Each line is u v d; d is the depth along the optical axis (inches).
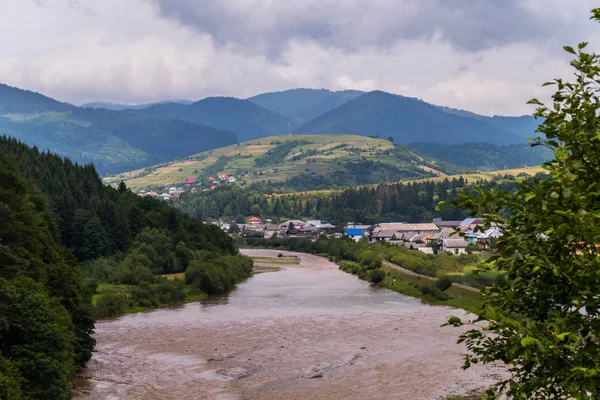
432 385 1924.2
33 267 2367.1
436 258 5452.8
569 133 473.7
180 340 2763.3
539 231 462.3
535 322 447.8
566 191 438.6
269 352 2495.1
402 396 1819.6
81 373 2207.2
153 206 6171.3
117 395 1921.8
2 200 2600.9
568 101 502.3
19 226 2427.4
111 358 2439.7
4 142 5585.6
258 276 5487.2
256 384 2036.2
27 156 5541.3
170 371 2228.1
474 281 4067.4
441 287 4010.8
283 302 3882.9
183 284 4360.2
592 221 425.7
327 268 6181.1
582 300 441.1
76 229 4788.4
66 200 4916.3
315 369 2204.7
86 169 6402.6
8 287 1769.2
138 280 4414.4
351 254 6594.5
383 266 5319.9
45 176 5221.5
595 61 497.4
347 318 3233.3
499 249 475.5
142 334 2918.3
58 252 2999.5
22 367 1641.2
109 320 3339.1
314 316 3316.9
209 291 4325.8
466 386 1894.7
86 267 4505.4
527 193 469.4
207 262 4736.7
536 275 474.3
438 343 2556.6
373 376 2071.9
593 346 412.5
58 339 1803.6
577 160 462.0
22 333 1723.7
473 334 498.9
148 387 2018.9
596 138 455.8
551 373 427.8
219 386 2023.9
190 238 5816.9
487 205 491.5
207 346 2630.4
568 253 449.1
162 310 3688.5
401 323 3056.1
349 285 4741.6
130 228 5423.2
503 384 488.7
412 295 4067.4
